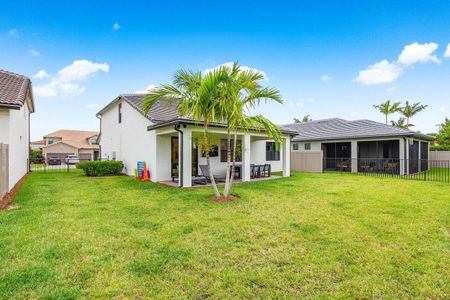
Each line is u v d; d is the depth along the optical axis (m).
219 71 6.66
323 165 18.44
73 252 3.77
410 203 7.07
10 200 7.30
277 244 4.15
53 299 2.65
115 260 3.54
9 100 8.55
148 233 4.62
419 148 18.88
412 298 2.74
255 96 7.45
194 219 5.49
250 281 3.06
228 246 4.06
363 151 21.05
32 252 3.75
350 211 6.18
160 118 11.91
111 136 17.94
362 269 3.34
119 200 7.43
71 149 38.59
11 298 2.66
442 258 3.65
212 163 13.80
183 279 3.08
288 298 2.73
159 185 10.52
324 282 3.04
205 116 7.54
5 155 7.61
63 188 9.66
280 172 17.36
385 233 4.64
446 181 12.05
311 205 6.81
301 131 23.84
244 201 7.29
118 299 2.69
